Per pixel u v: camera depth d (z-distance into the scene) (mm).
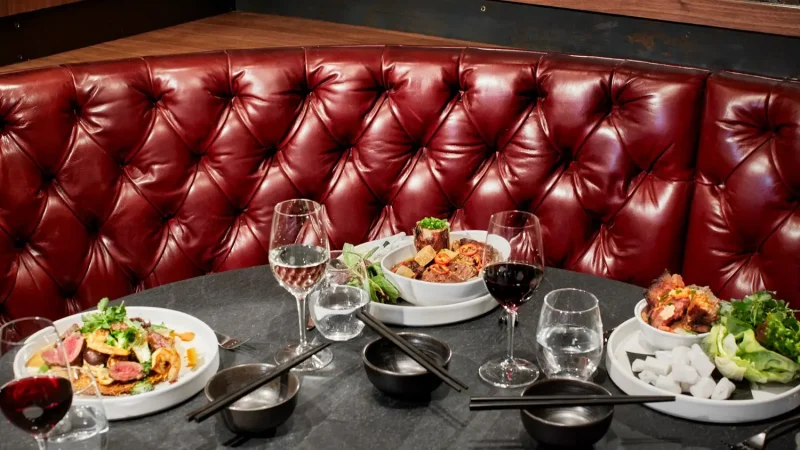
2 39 2760
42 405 1111
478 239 1871
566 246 2334
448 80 2328
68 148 2172
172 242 2316
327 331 1494
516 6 2965
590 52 2910
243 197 2352
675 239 2242
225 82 2299
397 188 2393
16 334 1177
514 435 1233
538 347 1380
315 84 2354
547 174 2311
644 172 2262
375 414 1284
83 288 2250
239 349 1473
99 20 3072
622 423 1261
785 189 2076
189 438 1229
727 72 2184
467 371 1404
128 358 1369
